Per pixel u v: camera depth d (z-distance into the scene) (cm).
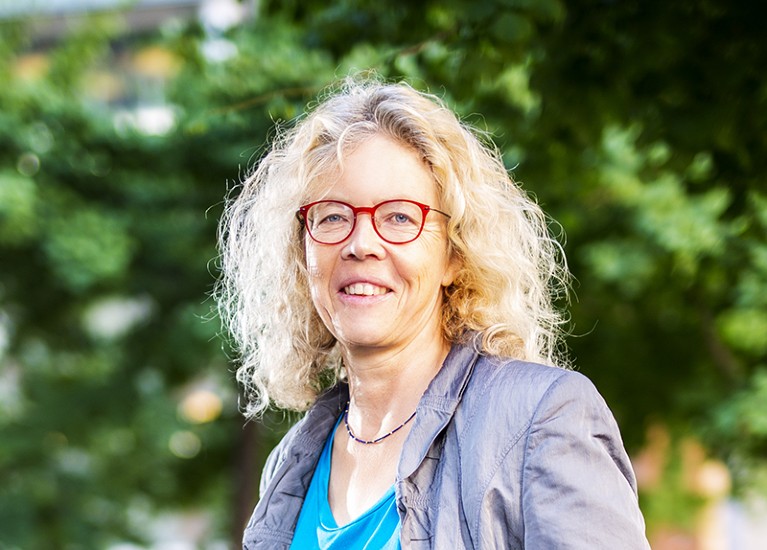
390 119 264
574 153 619
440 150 262
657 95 527
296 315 302
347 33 577
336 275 264
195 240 1316
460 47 501
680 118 524
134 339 1434
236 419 1455
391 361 268
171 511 1559
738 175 545
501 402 240
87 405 1458
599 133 575
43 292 1409
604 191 1052
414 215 261
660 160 614
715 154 542
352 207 262
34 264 1362
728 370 1153
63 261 1264
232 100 892
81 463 1520
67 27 1388
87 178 1299
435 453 246
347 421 279
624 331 1227
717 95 518
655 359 1248
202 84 1098
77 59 1362
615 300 1164
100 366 1484
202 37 841
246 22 896
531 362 248
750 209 564
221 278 331
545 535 222
